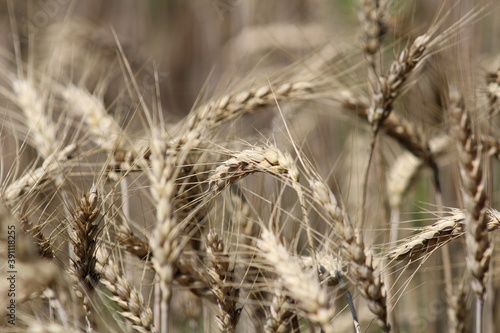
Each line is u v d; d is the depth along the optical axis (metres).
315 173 1.01
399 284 1.28
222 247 1.03
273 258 0.97
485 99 1.17
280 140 1.31
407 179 1.30
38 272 0.96
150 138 1.05
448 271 1.19
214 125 1.15
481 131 1.19
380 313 0.99
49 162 1.11
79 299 1.01
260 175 1.14
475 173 0.99
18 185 1.09
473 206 0.99
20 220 1.03
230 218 1.11
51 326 0.98
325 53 1.40
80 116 1.23
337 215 0.98
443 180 1.46
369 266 0.99
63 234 1.06
